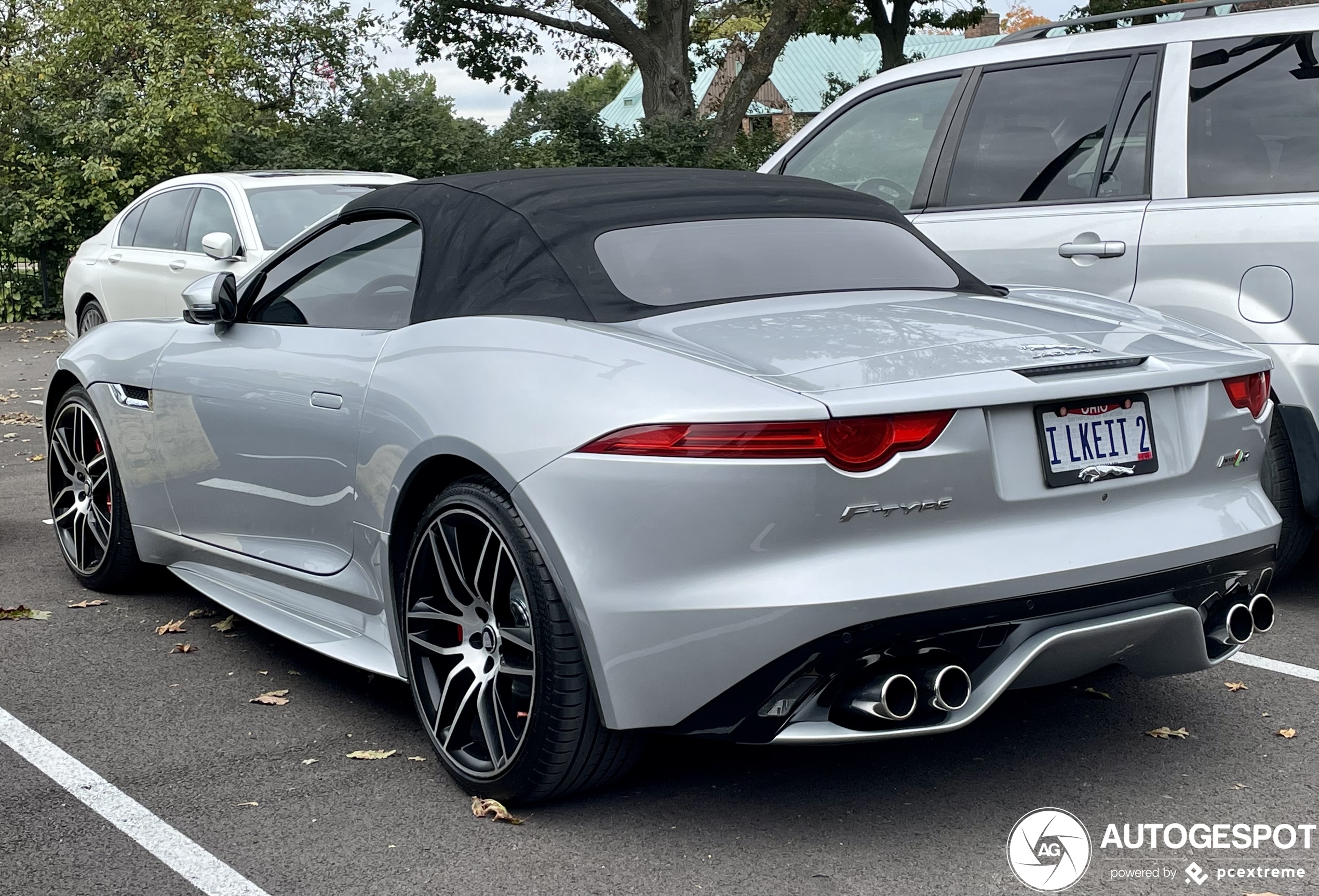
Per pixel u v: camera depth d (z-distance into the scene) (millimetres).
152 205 9969
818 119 5699
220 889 2549
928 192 5191
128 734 3398
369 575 3320
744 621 2465
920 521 2520
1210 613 2977
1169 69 4660
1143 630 2730
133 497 4445
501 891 2527
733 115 26641
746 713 2525
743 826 2791
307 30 28297
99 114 19297
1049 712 3467
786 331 2814
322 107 27906
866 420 2455
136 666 3961
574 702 2684
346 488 3332
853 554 2480
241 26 25812
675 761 3156
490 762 2902
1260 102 4434
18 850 2727
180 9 22766
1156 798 2914
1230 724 3357
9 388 11039
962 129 5152
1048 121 4926
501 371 2869
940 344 2762
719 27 30391
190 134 20594
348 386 3307
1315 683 3664
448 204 3447
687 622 2514
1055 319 3127
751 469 2451
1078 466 2684
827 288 3188
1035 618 2576
